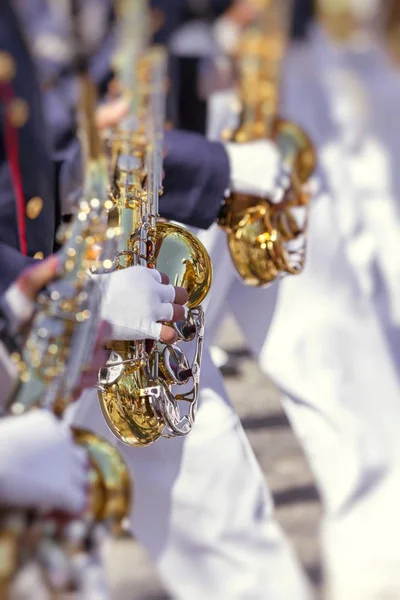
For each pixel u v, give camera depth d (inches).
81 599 74.0
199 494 125.6
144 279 98.8
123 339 98.5
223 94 166.7
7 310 83.0
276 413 172.9
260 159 134.3
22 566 73.0
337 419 162.6
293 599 128.2
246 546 128.0
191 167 129.2
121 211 107.3
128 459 125.0
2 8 87.2
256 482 128.0
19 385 81.3
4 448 74.0
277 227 137.0
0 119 88.4
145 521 127.5
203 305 142.1
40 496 73.2
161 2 165.6
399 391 167.3
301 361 159.5
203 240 139.6
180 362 108.3
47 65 120.0
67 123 113.3
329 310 160.6
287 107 215.3
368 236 221.9
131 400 104.3
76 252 84.5
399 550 162.7
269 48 164.6
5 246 90.7
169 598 152.7
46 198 97.5
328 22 219.8
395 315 225.1
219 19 177.9
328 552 164.7
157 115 125.6
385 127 231.1
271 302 155.4
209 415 125.2
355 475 163.9
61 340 81.7
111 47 128.3
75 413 115.8
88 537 75.2
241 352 180.5
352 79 223.8
